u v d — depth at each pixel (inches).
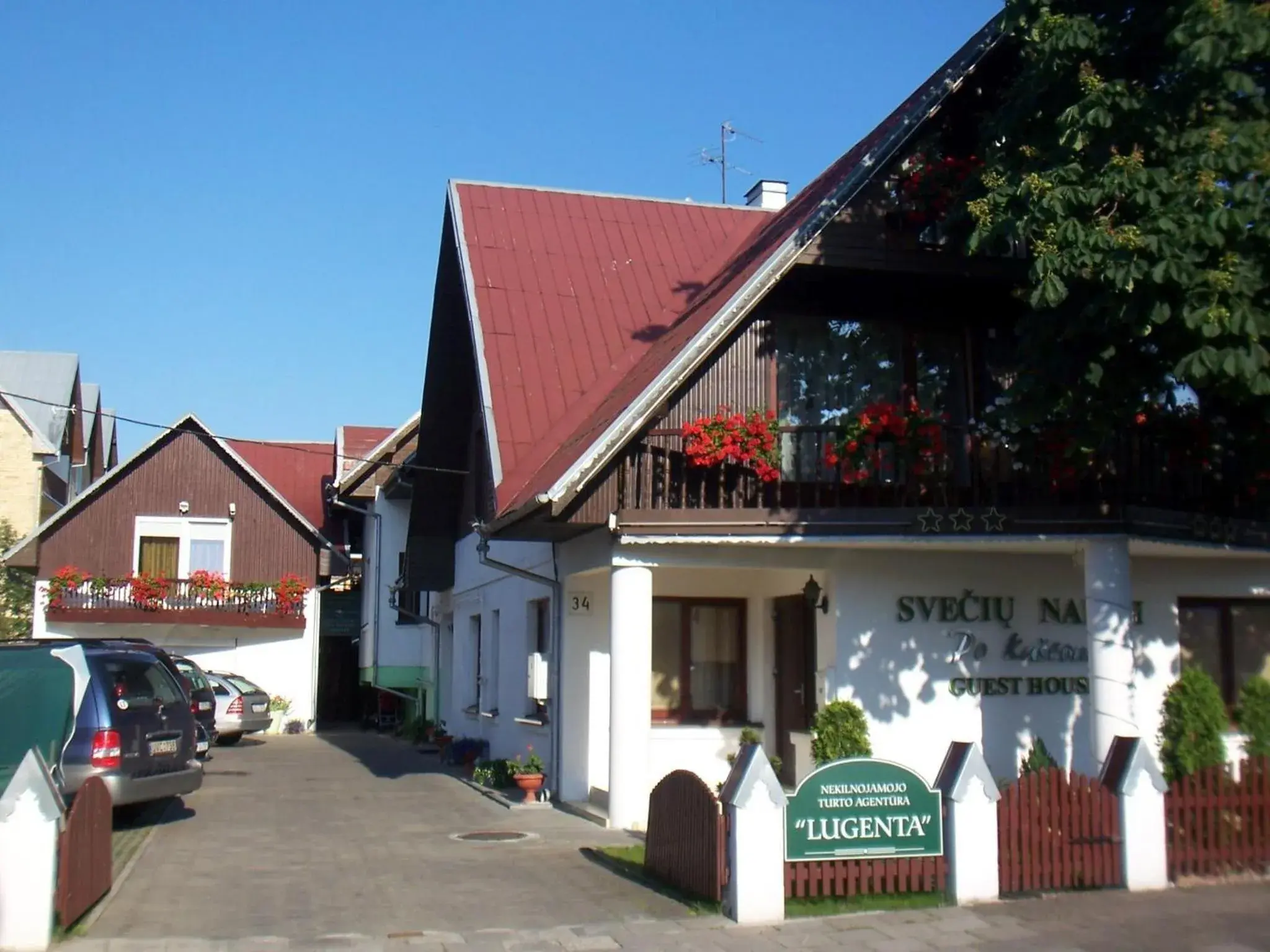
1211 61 380.8
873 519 539.2
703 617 674.2
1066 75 438.0
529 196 796.6
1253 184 394.6
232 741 1180.5
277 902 390.3
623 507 535.5
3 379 1717.5
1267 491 572.7
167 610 1390.3
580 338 695.7
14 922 327.6
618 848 478.6
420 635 1343.5
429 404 892.0
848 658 568.7
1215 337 392.5
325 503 1615.4
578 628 640.4
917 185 535.5
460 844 508.4
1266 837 415.5
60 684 529.0
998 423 524.1
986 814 383.6
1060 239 410.9
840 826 372.5
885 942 336.2
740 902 356.2
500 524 575.8
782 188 903.1
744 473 548.7
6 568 1406.3
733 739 652.7
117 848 501.7
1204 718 490.6
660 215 821.2
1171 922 357.7
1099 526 536.1
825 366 571.5
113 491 1434.5
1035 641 594.2
